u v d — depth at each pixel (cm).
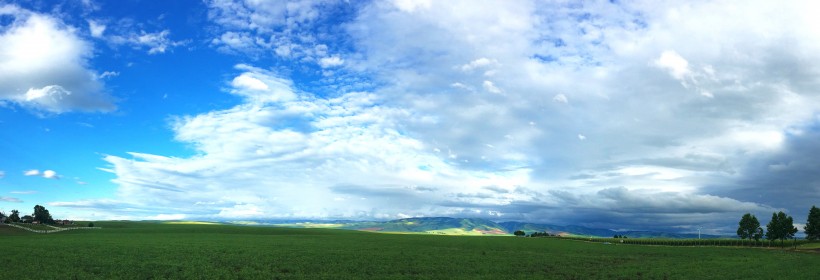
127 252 6669
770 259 7788
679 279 5228
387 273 5294
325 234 14875
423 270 5575
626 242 14575
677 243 14325
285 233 15125
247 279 4684
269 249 7769
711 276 5472
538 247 9962
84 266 5200
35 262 5334
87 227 15388
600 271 5872
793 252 9794
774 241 14562
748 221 14175
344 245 9194
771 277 5416
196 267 5378
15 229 12244
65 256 5962
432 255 7350
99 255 6197
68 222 16175
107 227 15988
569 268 6128
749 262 7219
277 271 5259
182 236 11056
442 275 5191
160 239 9638
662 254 8756
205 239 10019
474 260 6738
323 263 6000
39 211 15438
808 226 13488
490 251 8488
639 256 8206
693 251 9700
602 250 9525
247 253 6994
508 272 5591
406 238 12612
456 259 6819
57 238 9369
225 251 7225
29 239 8888
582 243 12181
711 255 8619
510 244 10819
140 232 13025
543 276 5325
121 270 4997
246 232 14950
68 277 4459
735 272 5856
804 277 5431
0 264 5116
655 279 5228
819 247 11894
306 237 12069
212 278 4659
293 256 6706
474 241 11800
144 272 4916
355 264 5934
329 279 4784
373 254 7275
